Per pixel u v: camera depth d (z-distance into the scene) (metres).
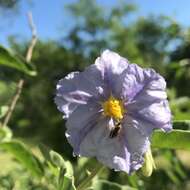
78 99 0.08
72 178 0.08
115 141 0.08
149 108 0.08
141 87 0.08
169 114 0.08
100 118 0.08
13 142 0.10
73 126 0.08
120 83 0.08
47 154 0.09
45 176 0.11
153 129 0.08
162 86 0.08
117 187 0.10
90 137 0.08
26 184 0.13
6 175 0.14
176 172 0.16
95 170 0.09
